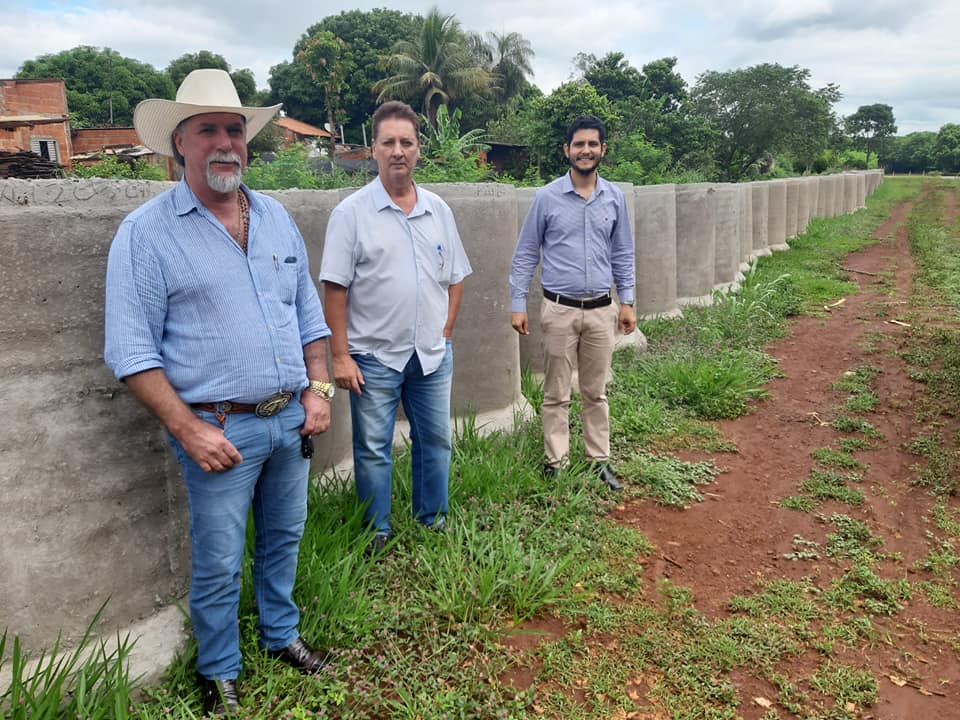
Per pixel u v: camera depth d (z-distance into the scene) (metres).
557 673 2.81
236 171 2.24
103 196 2.44
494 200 4.75
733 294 9.29
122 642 2.58
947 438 5.11
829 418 5.64
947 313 8.88
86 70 58.78
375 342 3.28
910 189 47.06
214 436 2.21
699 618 3.16
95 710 2.33
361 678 2.70
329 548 3.28
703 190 8.96
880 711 2.68
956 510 4.14
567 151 4.02
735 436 5.34
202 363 2.23
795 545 3.81
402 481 3.99
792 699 2.73
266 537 2.64
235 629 2.56
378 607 3.04
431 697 2.64
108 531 2.52
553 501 4.03
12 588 2.34
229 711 2.44
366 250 3.17
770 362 7.00
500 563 3.27
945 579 3.48
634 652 2.94
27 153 14.27
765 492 4.45
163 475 2.67
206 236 2.23
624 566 3.57
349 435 4.26
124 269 2.11
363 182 8.62
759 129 38.62
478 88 43.91
